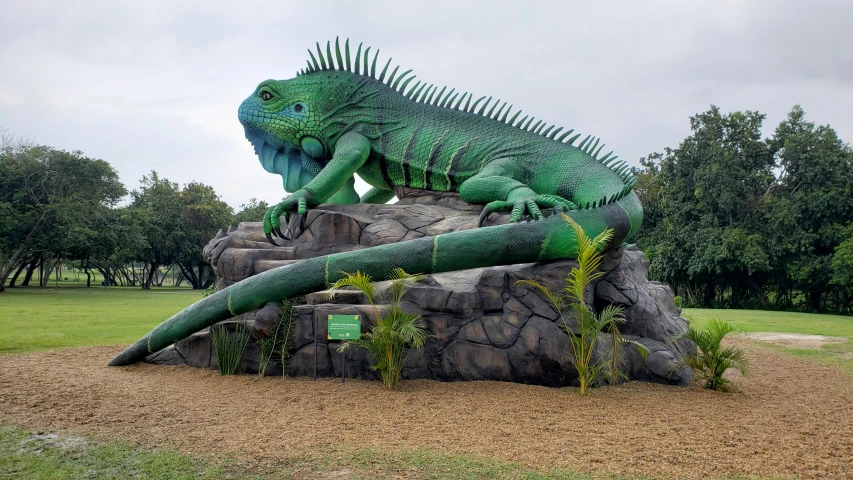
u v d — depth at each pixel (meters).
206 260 11.72
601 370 8.85
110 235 39.09
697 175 35.06
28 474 5.03
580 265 8.12
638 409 7.53
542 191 11.02
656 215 40.53
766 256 33.09
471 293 8.94
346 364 9.02
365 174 12.23
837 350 14.14
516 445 5.87
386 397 7.83
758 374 10.77
